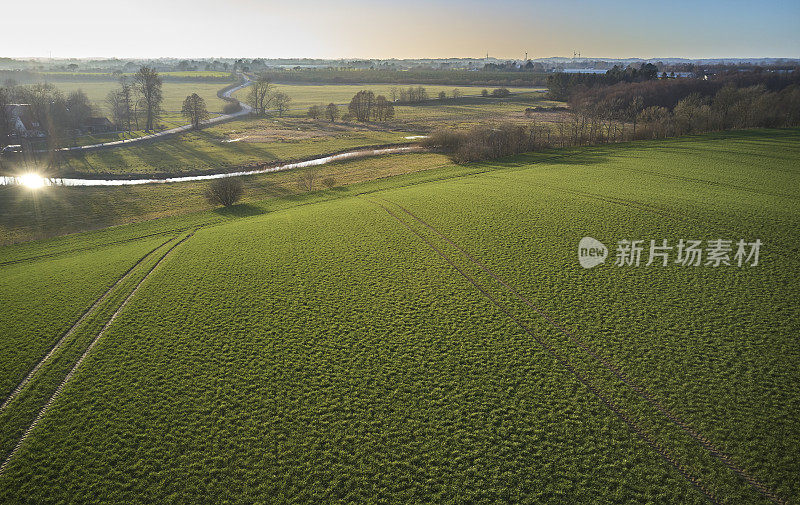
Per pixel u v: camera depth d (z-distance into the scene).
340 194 61.19
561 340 27.95
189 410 23.69
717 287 32.25
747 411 21.97
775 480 18.67
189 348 28.55
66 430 22.62
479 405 23.41
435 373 25.78
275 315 31.84
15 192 70.19
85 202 65.69
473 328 29.55
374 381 25.38
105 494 19.41
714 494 18.33
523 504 18.41
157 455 21.16
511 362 26.31
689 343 26.86
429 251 40.69
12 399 24.80
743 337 26.98
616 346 27.08
